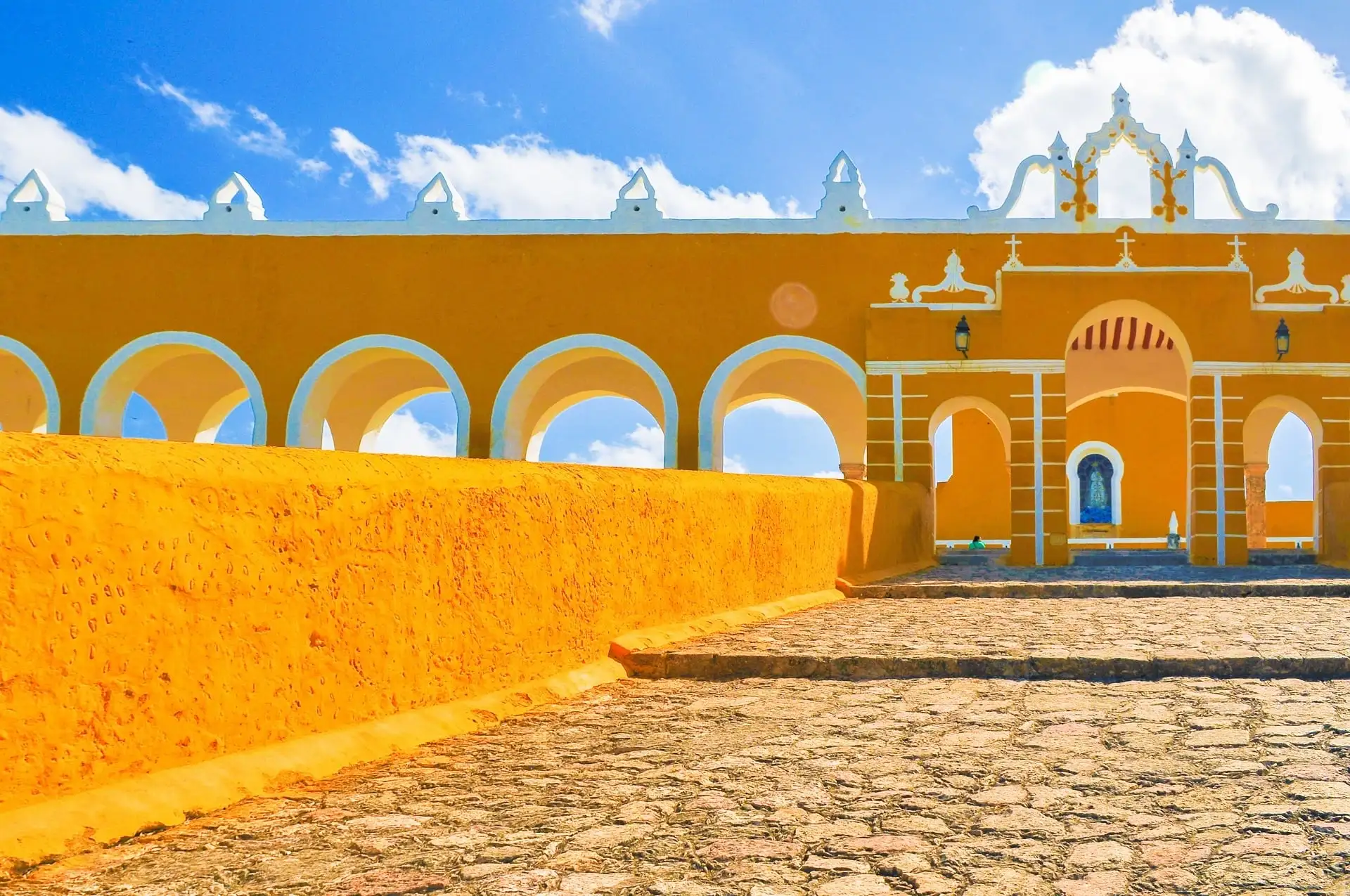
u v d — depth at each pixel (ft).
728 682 20.40
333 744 13.69
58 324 59.31
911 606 32.96
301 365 58.75
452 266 58.80
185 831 10.92
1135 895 9.10
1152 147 56.95
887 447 54.19
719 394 57.41
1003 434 58.34
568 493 20.24
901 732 15.61
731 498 28.17
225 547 12.28
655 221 58.39
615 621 21.91
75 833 9.97
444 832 11.06
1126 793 12.14
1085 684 19.24
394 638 15.25
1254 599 34.45
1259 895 9.05
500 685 17.76
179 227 59.47
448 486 16.58
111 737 10.76
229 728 12.29
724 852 10.39
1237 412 51.26
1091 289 52.85
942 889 9.30
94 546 10.59
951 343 53.93
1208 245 56.13
